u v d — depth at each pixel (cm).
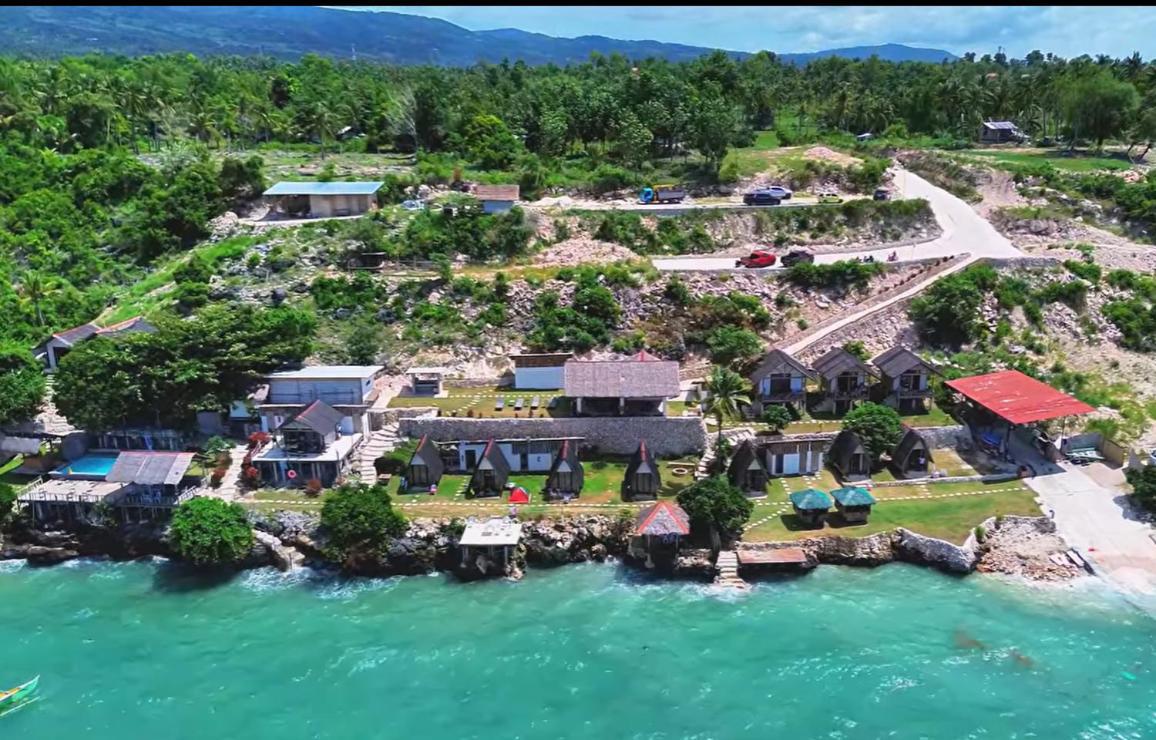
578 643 6575
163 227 12612
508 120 17350
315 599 7244
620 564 7619
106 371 8912
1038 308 10738
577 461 8362
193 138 17462
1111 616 6694
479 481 8250
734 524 7406
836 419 9225
